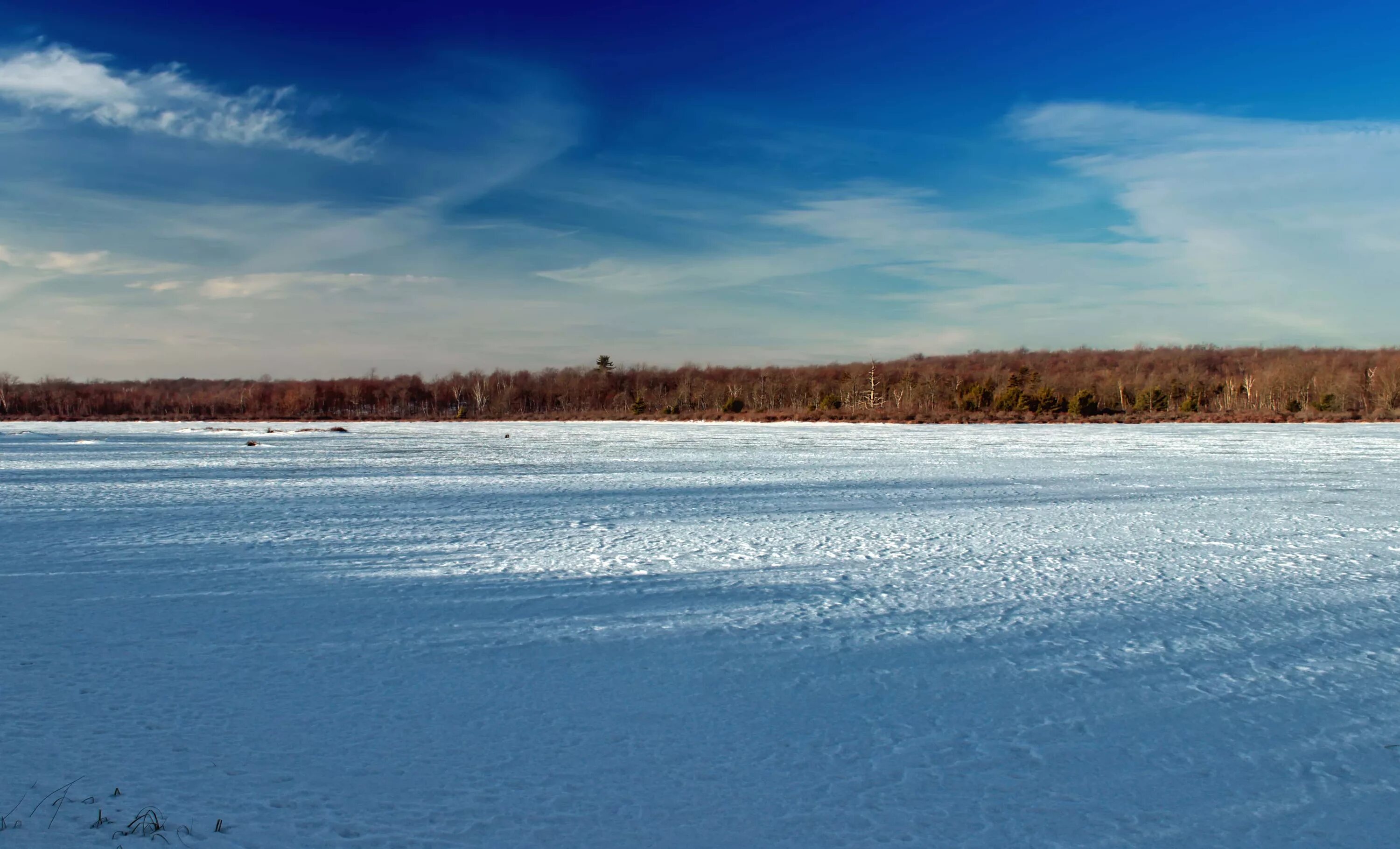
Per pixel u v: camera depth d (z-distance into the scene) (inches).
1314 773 203.2
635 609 357.1
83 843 160.2
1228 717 237.9
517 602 368.8
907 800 186.9
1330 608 361.1
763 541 530.9
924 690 258.2
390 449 1551.4
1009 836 171.2
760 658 289.3
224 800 181.8
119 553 486.9
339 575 423.5
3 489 850.8
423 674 270.1
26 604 361.4
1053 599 375.6
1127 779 198.5
